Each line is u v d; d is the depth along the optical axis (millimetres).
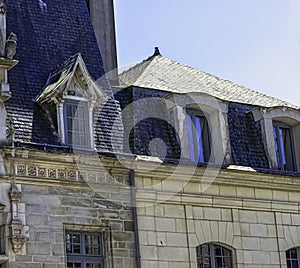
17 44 31328
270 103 36188
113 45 35000
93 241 29641
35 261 28000
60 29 32812
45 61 31641
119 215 30094
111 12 35531
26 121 29625
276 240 33469
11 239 27672
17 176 28312
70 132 30062
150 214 30781
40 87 30859
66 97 30188
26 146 28750
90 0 35125
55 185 29000
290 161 35219
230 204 32625
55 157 29109
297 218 34281
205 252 31844
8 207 28031
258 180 33406
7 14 31828
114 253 29672
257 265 32719
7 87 29000
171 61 36031
